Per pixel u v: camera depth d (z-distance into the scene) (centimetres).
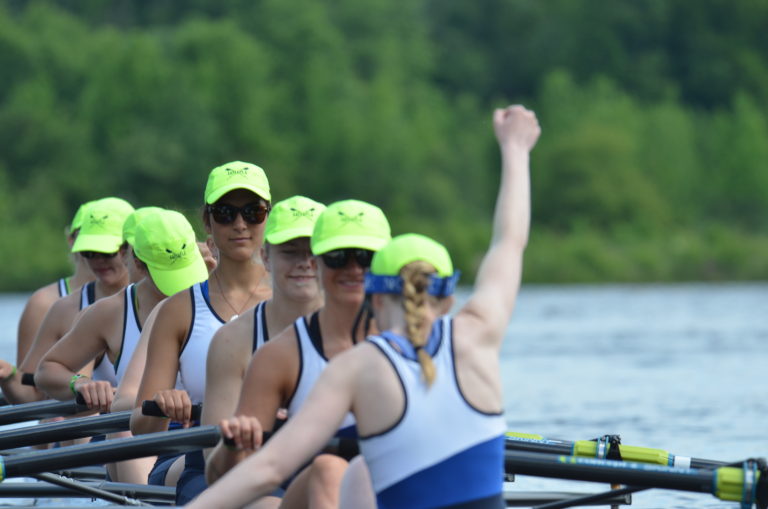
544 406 5609
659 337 10088
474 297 1717
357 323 1948
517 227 1773
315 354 1955
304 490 1930
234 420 1791
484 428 1650
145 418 2433
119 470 2841
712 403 5669
